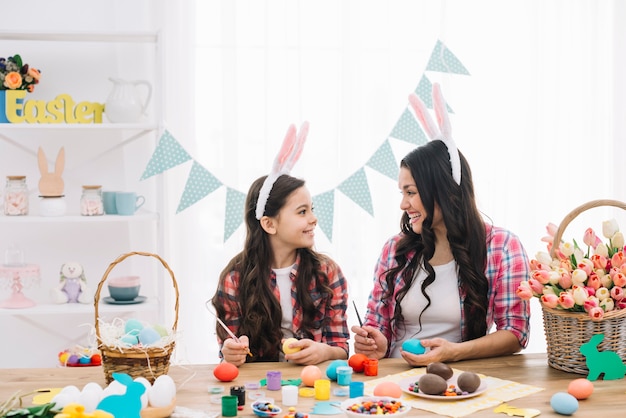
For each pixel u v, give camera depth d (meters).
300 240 2.10
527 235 3.14
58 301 2.71
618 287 1.70
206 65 2.93
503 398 1.55
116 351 1.56
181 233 2.90
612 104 3.16
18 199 2.66
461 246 2.02
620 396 1.58
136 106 2.72
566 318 1.73
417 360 1.78
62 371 1.77
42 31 2.62
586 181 3.19
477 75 3.09
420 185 2.02
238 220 2.28
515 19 3.11
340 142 2.99
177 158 2.21
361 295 3.02
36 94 2.89
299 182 2.11
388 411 1.40
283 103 2.96
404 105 3.05
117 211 2.72
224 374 1.68
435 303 2.06
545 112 3.14
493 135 3.11
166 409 1.43
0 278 2.65
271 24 2.94
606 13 3.15
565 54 3.14
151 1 2.88
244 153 2.95
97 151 2.91
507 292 2.01
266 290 2.11
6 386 1.64
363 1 3.00
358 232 3.01
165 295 2.84
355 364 1.75
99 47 2.90
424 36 3.05
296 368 1.81
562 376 1.72
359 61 2.99
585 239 1.83
